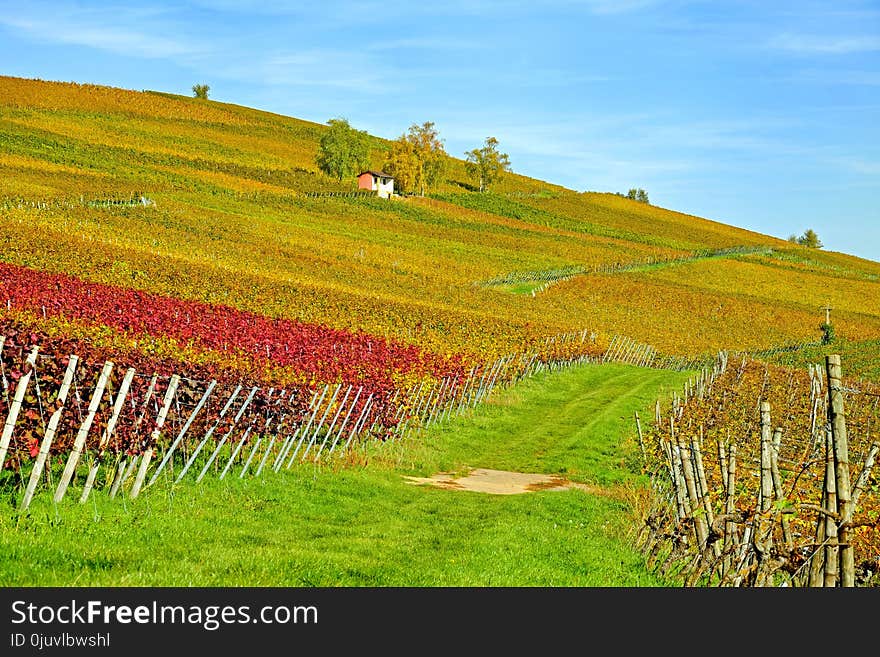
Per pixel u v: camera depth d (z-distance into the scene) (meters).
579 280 100.31
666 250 137.88
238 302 46.16
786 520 9.75
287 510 14.74
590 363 56.34
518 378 43.28
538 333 51.88
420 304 61.59
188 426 14.64
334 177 146.00
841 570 8.07
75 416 12.45
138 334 26.84
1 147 109.44
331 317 46.41
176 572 9.60
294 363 25.77
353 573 10.81
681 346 75.50
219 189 111.75
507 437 30.42
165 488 14.08
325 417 22.19
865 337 93.12
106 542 10.34
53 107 148.62
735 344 81.38
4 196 76.06
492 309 72.00
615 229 154.62
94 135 133.62
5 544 9.38
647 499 18.42
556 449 28.38
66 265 45.81
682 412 25.70
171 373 15.39
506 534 14.48
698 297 101.06
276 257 74.50
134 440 12.81
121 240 64.62
